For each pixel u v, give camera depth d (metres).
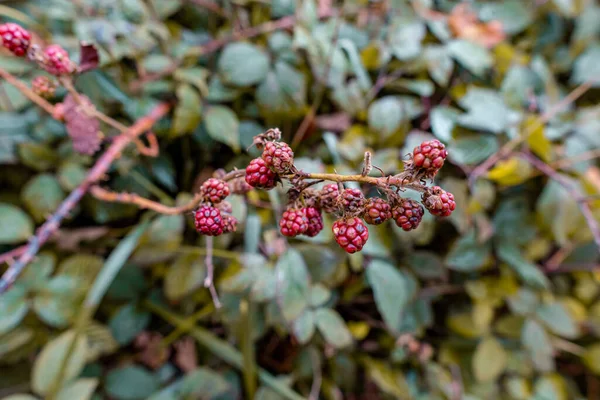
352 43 0.41
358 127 0.40
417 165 0.21
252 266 0.33
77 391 0.31
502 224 0.43
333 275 0.36
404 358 0.42
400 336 0.42
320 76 0.39
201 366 0.39
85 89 0.36
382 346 0.43
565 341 0.50
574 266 0.47
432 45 0.44
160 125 0.37
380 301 0.35
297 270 0.33
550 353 0.42
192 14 0.42
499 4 0.49
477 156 0.40
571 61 0.52
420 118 0.44
